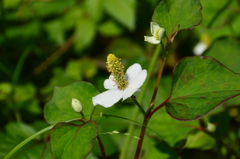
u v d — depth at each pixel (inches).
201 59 16.6
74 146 16.0
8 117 24.9
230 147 20.6
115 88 16.9
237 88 16.3
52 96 17.5
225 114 20.8
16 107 25.0
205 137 20.1
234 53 21.1
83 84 17.5
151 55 27.8
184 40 27.2
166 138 19.5
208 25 22.4
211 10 22.5
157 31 16.3
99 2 26.8
